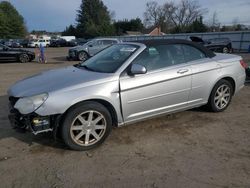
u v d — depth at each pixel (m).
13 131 4.99
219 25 83.62
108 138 4.64
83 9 88.94
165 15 86.00
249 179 3.44
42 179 3.50
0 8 93.81
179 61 5.10
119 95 4.38
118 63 4.64
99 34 81.81
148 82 4.60
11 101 4.40
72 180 3.47
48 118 4.00
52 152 4.19
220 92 5.70
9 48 19.02
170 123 5.26
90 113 4.19
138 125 5.17
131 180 3.46
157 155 4.07
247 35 31.42
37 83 4.39
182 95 5.07
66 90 4.06
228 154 4.07
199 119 5.45
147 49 4.80
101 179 3.49
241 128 5.03
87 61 5.39
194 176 3.52
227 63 5.69
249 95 7.36
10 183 3.42
